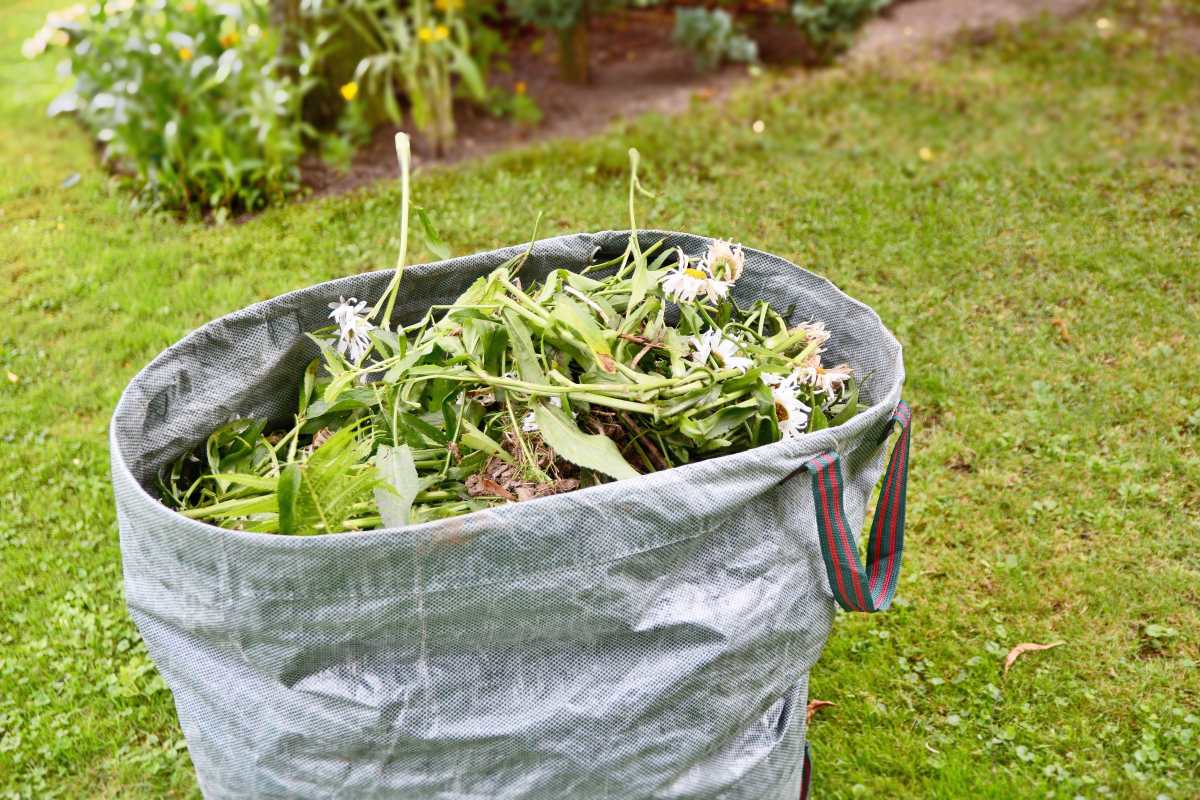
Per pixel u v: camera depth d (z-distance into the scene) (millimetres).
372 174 4512
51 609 2473
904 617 2379
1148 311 3287
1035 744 2078
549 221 3898
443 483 1562
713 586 1360
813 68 5371
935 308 3350
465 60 4480
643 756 1382
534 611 1264
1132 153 4242
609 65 5645
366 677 1275
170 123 4125
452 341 1584
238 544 1197
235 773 1375
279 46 4602
